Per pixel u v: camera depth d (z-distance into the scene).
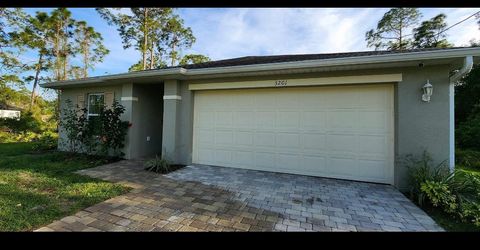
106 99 7.96
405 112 4.53
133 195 3.93
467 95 11.70
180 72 5.73
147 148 7.85
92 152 7.57
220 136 6.36
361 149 5.04
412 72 4.51
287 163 5.68
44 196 3.72
